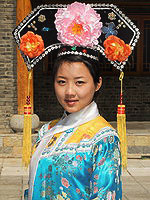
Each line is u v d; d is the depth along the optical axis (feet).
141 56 38.52
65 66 5.15
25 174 20.44
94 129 5.24
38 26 5.89
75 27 5.19
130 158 24.73
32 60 5.91
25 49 5.72
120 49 5.45
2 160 23.47
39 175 5.35
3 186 18.07
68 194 5.02
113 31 5.65
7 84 25.61
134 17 37.65
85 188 5.00
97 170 4.86
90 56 5.19
